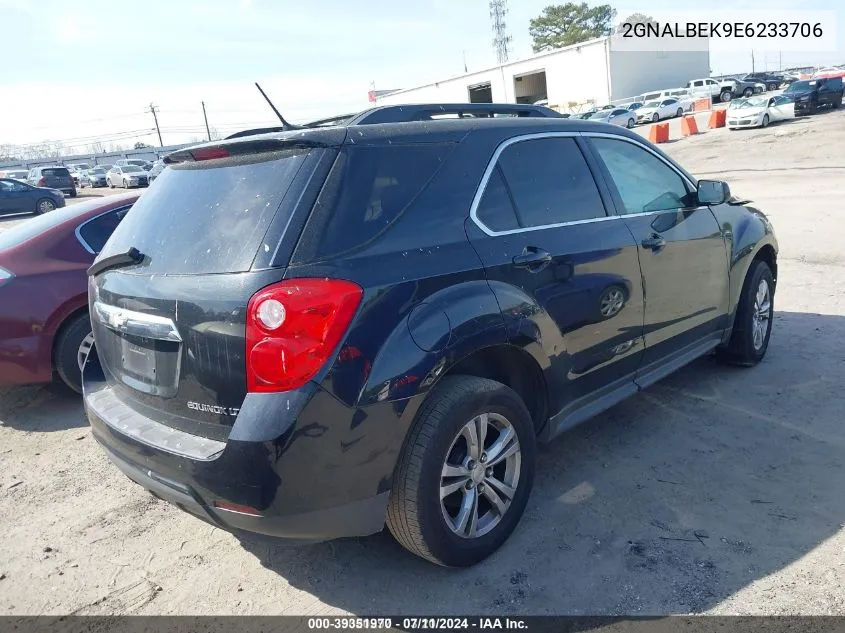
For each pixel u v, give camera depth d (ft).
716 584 8.91
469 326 8.86
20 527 11.57
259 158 8.92
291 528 7.95
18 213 87.51
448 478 9.16
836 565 9.08
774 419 13.51
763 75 182.50
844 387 14.67
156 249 9.17
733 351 16.06
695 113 140.97
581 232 11.05
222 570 10.07
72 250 16.49
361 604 9.09
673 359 13.65
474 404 9.04
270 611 9.08
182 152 9.73
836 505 10.48
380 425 8.12
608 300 11.34
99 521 11.66
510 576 9.41
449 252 9.09
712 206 14.65
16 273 15.67
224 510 8.00
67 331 16.11
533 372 10.43
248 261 8.00
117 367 9.82
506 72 200.64
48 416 16.52
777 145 74.33
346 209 8.36
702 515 10.48
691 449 12.58
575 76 181.98
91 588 9.80
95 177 158.92
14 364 15.62
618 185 12.31
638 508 10.80
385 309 8.18
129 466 9.10
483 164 10.07
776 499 10.77
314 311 7.68
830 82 103.86
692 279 13.53
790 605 8.42
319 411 7.70
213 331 7.94
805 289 22.52
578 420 11.25
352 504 8.18
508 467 9.98
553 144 11.40
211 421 8.13
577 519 10.62
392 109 10.77
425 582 9.45
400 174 9.09
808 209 36.73
